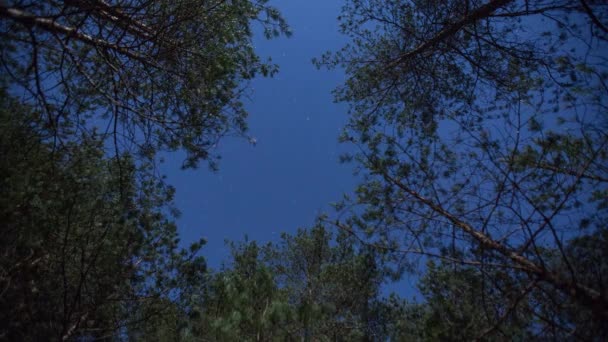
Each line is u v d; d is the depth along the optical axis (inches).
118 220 227.8
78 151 233.8
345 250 284.0
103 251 229.1
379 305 243.8
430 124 280.7
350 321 238.5
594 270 154.3
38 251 208.5
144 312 249.3
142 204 261.4
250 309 194.4
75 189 220.8
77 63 216.1
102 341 230.8
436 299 183.2
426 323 178.2
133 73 262.7
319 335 210.5
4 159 199.3
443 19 309.9
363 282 245.3
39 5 200.5
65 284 198.2
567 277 151.1
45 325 206.1
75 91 235.1
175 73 260.8
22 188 196.9
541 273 153.3
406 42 348.2
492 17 298.2
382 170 217.6
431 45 315.9
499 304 170.7
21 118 211.8
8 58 211.5
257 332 189.8
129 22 229.5
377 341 229.1
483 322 166.7
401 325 191.8
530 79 281.1
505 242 171.8
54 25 196.9
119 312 244.2
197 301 246.2
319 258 318.7
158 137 263.6
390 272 202.8
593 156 164.2
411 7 343.9
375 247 203.2
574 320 149.8
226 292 203.8
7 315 197.3
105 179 246.4
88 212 231.9
